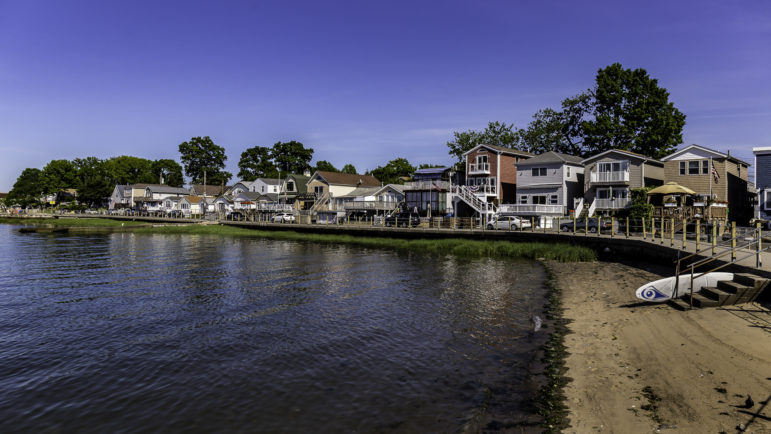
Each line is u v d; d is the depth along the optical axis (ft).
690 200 147.02
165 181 522.06
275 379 38.29
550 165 187.52
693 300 49.37
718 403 28.63
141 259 121.60
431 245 143.64
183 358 43.70
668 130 201.46
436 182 208.44
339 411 32.30
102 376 39.63
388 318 57.26
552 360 40.42
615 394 32.07
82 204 437.17
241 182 349.82
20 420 32.14
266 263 111.24
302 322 55.77
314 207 258.37
